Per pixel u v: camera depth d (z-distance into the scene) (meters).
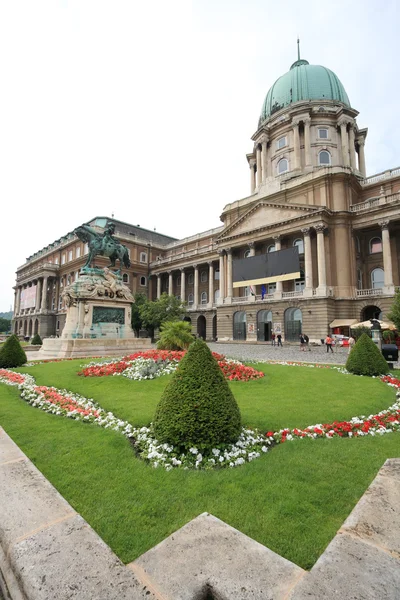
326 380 10.80
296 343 35.00
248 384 9.89
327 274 36.53
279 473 4.25
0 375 12.10
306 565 2.60
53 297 71.00
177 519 3.23
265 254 40.16
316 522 3.20
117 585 2.20
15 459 4.37
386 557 2.45
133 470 4.32
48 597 2.09
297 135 50.78
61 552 2.52
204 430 4.84
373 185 41.12
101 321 21.05
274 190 44.75
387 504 3.21
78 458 4.69
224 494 3.72
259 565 2.41
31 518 2.97
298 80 54.41
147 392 9.03
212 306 53.75
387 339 25.22
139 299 52.69
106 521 3.18
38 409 7.54
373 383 10.54
